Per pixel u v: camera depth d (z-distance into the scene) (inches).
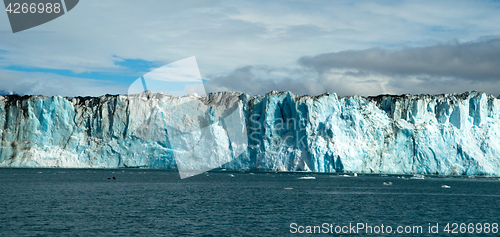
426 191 3486.7
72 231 1540.4
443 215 2167.8
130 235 1496.1
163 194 2888.8
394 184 4276.6
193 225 1706.4
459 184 4473.4
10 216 1812.3
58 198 2508.6
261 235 1563.7
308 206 2363.4
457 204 2632.9
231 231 1611.7
